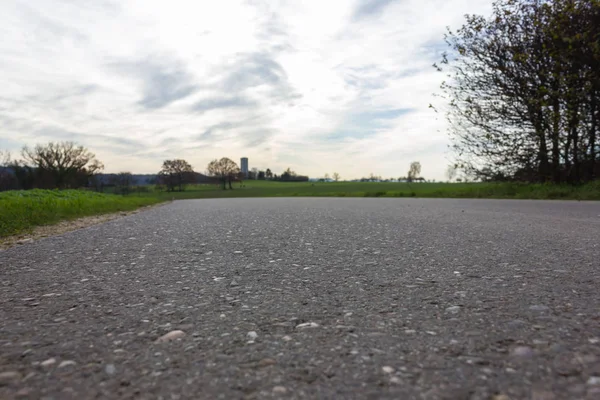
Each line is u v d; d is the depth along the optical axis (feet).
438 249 12.22
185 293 7.63
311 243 13.99
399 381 4.04
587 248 11.84
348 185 269.03
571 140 46.11
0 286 8.25
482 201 42.96
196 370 4.33
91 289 7.96
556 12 43.70
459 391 3.82
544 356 4.56
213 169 298.15
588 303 6.54
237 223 22.25
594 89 43.21
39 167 144.25
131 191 185.57
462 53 49.60
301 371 4.29
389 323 5.79
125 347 4.97
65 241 15.29
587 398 3.65
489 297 7.02
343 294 7.43
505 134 49.14
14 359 4.62
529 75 46.62
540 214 23.95
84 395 3.80
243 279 8.75
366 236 15.57
